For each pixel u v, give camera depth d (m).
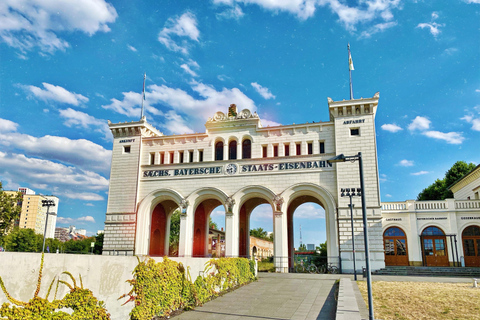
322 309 17.94
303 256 45.12
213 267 21.58
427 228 41.28
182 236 41.69
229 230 40.34
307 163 40.09
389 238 41.94
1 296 8.98
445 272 33.44
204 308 18.05
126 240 43.19
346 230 36.84
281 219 39.00
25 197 171.62
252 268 28.95
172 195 43.38
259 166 41.41
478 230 39.69
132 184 44.91
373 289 22.08
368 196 37.25
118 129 47.06
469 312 15.39
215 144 44.53
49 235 181.88
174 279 16.67
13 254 9.42
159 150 45.75
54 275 10.61
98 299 12.23
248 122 43.28
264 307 18.45
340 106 39.78
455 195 56.09
